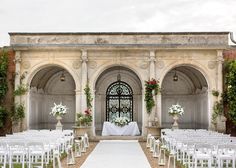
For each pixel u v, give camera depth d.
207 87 31.70
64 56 30.94
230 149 15.79
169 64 30.86
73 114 37.12
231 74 29.27
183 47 30.48
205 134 21.75
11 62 31.08
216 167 16.64
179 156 20.28
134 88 36.97
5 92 30.55
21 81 30.88
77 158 20.03
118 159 19.58
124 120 31.55
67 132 24.75
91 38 31.00
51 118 37.06
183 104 37.19
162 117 37.00
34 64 30.94
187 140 17.17
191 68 33.62
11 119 30.31
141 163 18.20
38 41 31.11
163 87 37.22
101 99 36.84
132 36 31.08
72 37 31.09
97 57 30.94
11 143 16.12
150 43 30.98
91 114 30.38
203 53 30.94
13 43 31.14
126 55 30.91
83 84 30.50
